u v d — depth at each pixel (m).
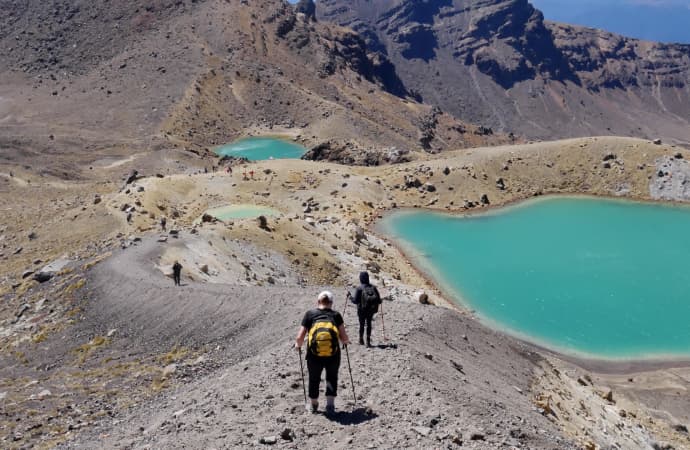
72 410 21.06
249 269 50.19
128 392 22.88
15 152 135.88
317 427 12.48
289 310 28.89
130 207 66.25
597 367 47.34
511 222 89.12
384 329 20.38
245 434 12.37
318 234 67.31
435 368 17.59
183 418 14.68
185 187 89.62
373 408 13.58
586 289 63.59
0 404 22.17
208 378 21.23
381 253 71.62
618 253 74.94
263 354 20.12
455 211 95.00
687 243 78.75
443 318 25.17
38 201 93.12
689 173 101.12
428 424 12.86
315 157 132.50
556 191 103.50
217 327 29.61
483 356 23.62
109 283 39.69
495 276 67.50
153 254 45.34
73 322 35.50
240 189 94.06
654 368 47.00
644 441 28.20
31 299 41.53
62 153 148.38
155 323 32.31
